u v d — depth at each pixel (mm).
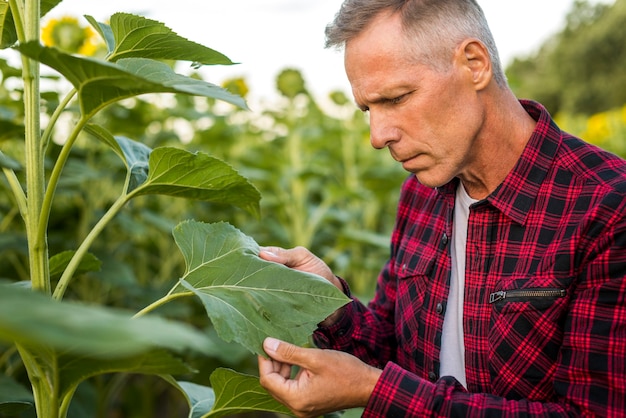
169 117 3752
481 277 1591
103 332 609
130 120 3258
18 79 2730
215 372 1320
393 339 1959
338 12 1524
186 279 1323
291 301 1301
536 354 1505
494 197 1559
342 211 3971
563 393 1431
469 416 1412
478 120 1521
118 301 3385
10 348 2385
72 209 3229
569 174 1539
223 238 1399
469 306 1603
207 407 1556
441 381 1467
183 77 1280
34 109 1216
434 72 1456
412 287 1785
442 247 1734
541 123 1583
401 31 1436
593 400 1387
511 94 1625
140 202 3535
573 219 1484
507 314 1522
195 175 1398
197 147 4082
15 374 2754
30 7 1202
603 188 1471
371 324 1910
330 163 4434
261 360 1362
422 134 1493
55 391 1080
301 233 3746
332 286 1328
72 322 621
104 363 1006
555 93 28703
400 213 1959
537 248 1521
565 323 1463
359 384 1411
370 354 1899
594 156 1545
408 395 1416
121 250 3408
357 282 3875
